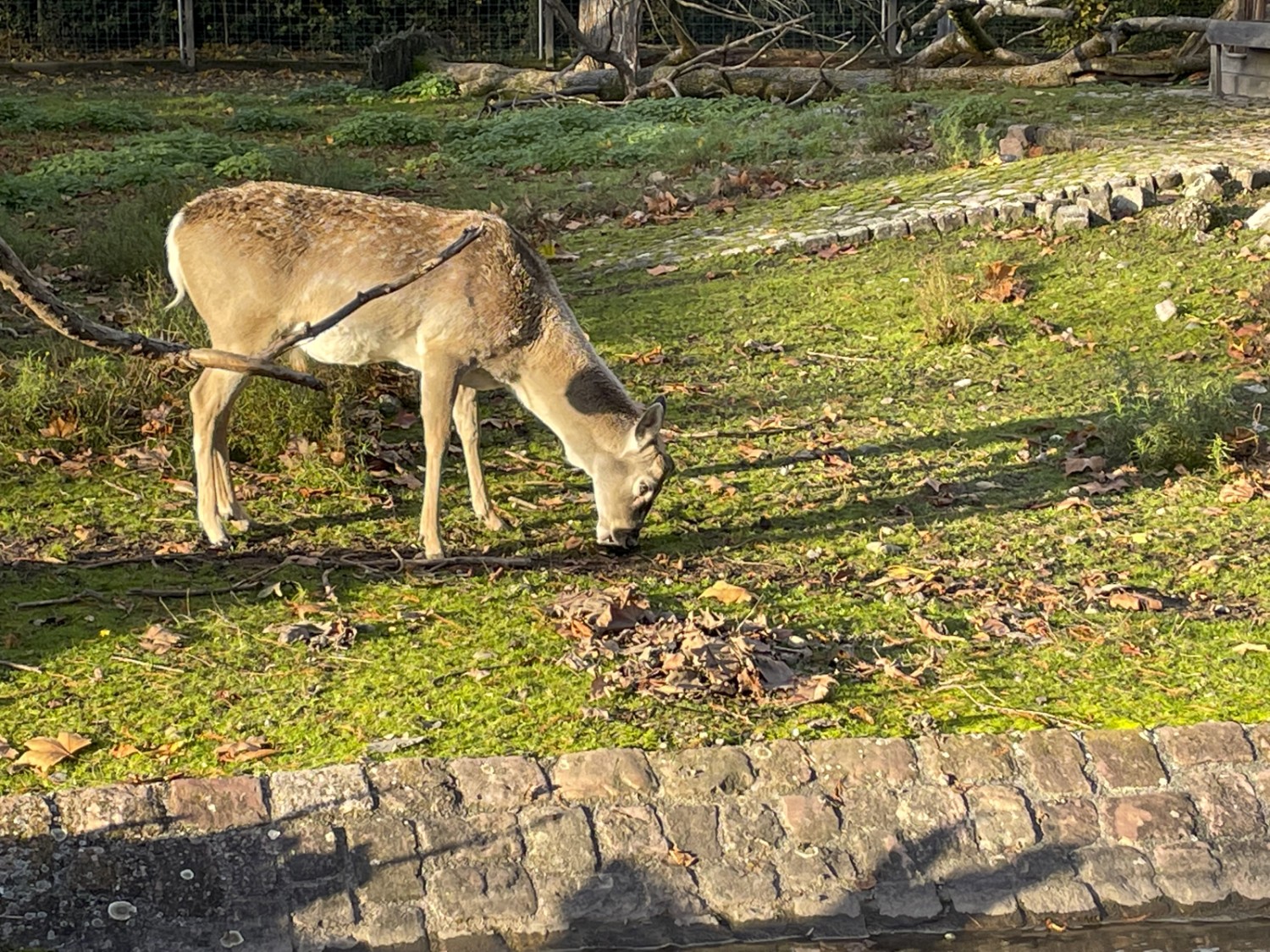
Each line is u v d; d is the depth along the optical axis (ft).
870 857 14.92
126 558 18.11
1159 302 24.71
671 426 21.71
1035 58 48.98
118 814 14.56
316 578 17.89
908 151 35.53
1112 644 16.96
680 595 17.75
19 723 15.53
